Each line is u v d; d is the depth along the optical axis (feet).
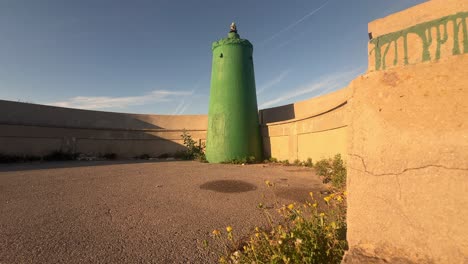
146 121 55.72
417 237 4.75
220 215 11.78
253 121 40.57
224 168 30.45
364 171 5.51
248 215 11.76
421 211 4.75
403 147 5.06
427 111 4.90
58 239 9.05
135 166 32.65
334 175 19.94
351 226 5.60
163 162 39.86
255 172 26.35
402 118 5.15
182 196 15.51
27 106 41.29
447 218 4.50
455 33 4.93
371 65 5.96
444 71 4.81
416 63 5.26
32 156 39.81
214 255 7.98
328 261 5.66
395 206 5.05
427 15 5.28
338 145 25.66
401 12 5.63
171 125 56.90
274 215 11.73
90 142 46.98
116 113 52.80
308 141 32.01
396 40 5.61
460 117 4.58
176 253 8.10
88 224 10.59
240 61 40.68
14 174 23.68
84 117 48.39
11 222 10.66
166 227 10.30
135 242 8.89
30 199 14.43
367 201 5.41
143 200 14.53
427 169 4.76
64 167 30.53
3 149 37.14
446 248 4.46
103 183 19.76
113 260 7.64
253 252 6.37
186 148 54.03
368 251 5.18
